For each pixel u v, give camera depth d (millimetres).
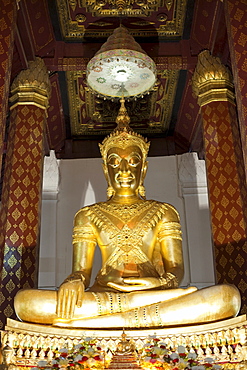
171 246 6629
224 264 6992
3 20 6328
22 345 4863
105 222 6738
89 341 4828
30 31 7832
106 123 10242
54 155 10305
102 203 7098
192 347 4980
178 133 10406
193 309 5254
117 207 6930
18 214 7273
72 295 5402
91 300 5438
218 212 7301
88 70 7367
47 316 5309
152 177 10219
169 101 9703
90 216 6879
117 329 5297
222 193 7363
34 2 7457
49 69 8406
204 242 9633
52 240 9648
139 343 5008
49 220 9805
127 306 5441
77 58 8406
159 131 10492
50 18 8062
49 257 9508
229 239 7086
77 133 10469
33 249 7195
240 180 7414
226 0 6520
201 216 9844
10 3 6457
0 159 5676
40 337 4977
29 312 5289
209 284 9328
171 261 6527
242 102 5879
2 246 7031
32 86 8000
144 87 7785
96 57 7086
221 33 7762
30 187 7480
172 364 4402
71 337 5090
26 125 7812
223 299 5199
